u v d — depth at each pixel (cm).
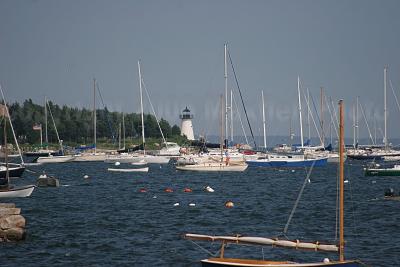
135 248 13700
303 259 12550
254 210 19725
